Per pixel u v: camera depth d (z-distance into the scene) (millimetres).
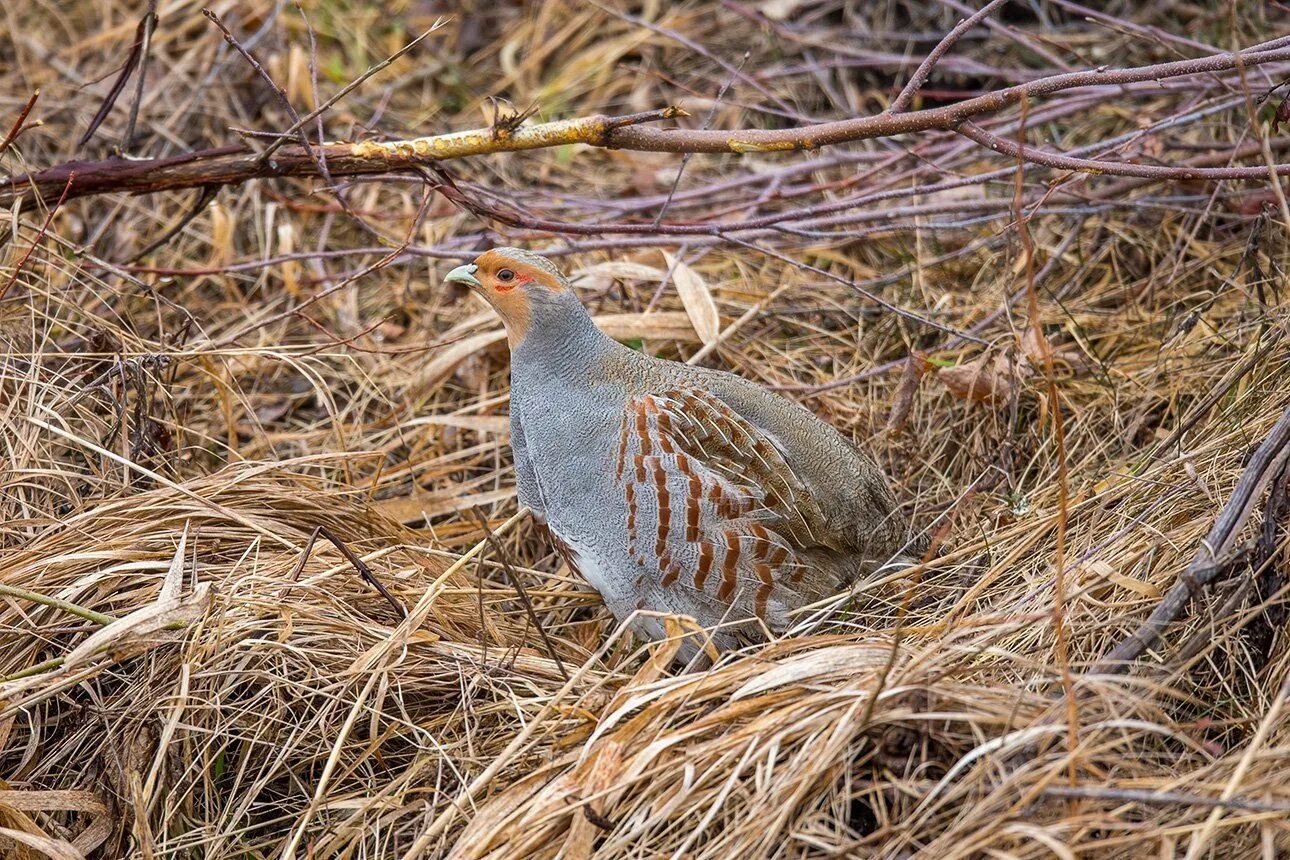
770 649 6852
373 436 9859
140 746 7027
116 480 8656
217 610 7332
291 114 9031
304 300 11320
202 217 12023
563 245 11734
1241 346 9094
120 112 12820
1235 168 8445
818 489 8039
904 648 6641
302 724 7199
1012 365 9234
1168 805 5609
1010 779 5547
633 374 7875
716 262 11820
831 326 11250
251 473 8312
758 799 5848
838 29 13992
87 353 9164
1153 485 7812
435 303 11469
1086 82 8258
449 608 8133
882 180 12320
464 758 6828
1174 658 6426
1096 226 11336
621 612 8141
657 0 14641
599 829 6047
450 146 9172
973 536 8688
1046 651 6828
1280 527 6715
